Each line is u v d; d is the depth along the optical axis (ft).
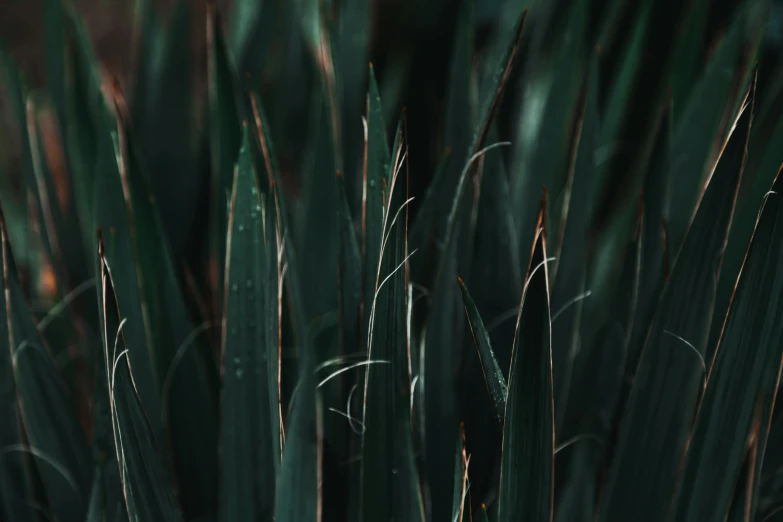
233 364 3.03
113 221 3.35
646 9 3.92
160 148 4.28
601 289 3.79
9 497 3.40
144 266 3.39
